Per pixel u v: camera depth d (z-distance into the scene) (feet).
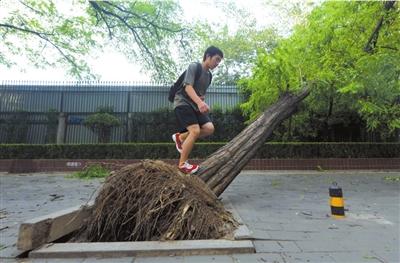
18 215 15.33
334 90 29.40
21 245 9.62
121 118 42.52
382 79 24.80
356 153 37.50
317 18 27.71
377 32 28.78
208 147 37.29
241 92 39.11
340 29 28.19
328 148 37.55
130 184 12.16
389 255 9.34
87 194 21.68
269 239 10.92
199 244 9.98
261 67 25.72
